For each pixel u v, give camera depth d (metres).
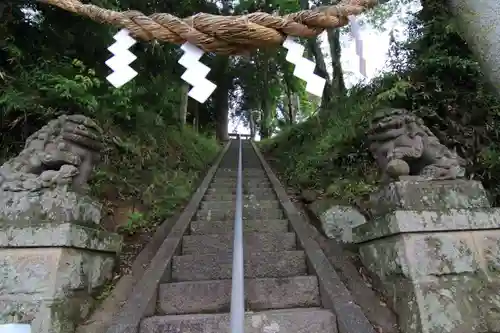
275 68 8.66
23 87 2.57
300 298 2.07
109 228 2.78
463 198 1.80
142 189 3.50
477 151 2.64
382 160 2.06
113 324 1.69
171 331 1.74
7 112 2.45
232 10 6.24
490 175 2.51
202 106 11.05
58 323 1.54
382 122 1.99
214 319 1.78
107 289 2.02
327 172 4.01
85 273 1.81
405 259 1.67
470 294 1.60
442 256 1.66
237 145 9.66
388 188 1.87
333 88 5.64
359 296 1.94
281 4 5.40
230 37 0.73
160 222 3.13
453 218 1.72
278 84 9.56
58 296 1.57
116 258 2.24
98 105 3.16
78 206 1.79
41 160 1.83
